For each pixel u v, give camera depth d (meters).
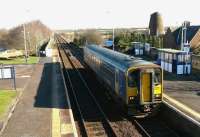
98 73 28.20
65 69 40.09
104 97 23.94
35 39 65.69
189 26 54.31
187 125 15.32
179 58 32.03
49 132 15.17
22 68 38.62
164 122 17.75
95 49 32.09
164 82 28.30
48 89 25.31
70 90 26.58
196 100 20.97
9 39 66.25
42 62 44.81
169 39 56.16
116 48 64.88
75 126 16.61
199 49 48.09
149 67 17.30
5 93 24.06
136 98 17.47
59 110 19.08
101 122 17.66
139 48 53.19
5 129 15.73
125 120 17.98
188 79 29.59
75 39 96.62
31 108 19.59
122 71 18.02
